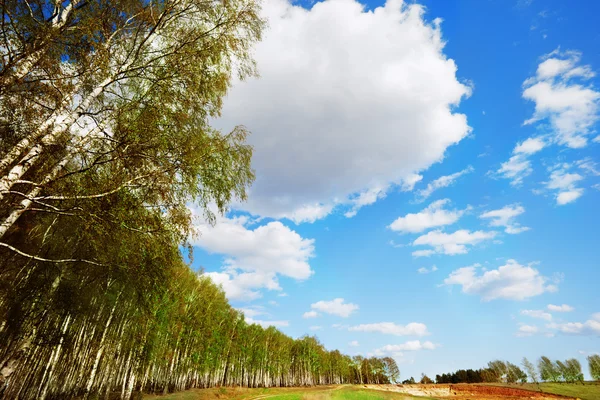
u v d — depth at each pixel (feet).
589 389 283.79
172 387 117.80
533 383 334.65
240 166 33.76
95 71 23.02
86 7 25.48
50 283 33.78
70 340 47.32
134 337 68.95
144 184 23.07
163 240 24.97
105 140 22.25
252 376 206.28
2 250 27.66
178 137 25.66
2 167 18.48
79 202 20.52
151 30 29.01
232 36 30.45
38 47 20.68
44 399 53.31
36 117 21.58
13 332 33.96
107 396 72.23
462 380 421.18
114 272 31.48
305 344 301.43
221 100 32.60
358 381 416.05
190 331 123.95
